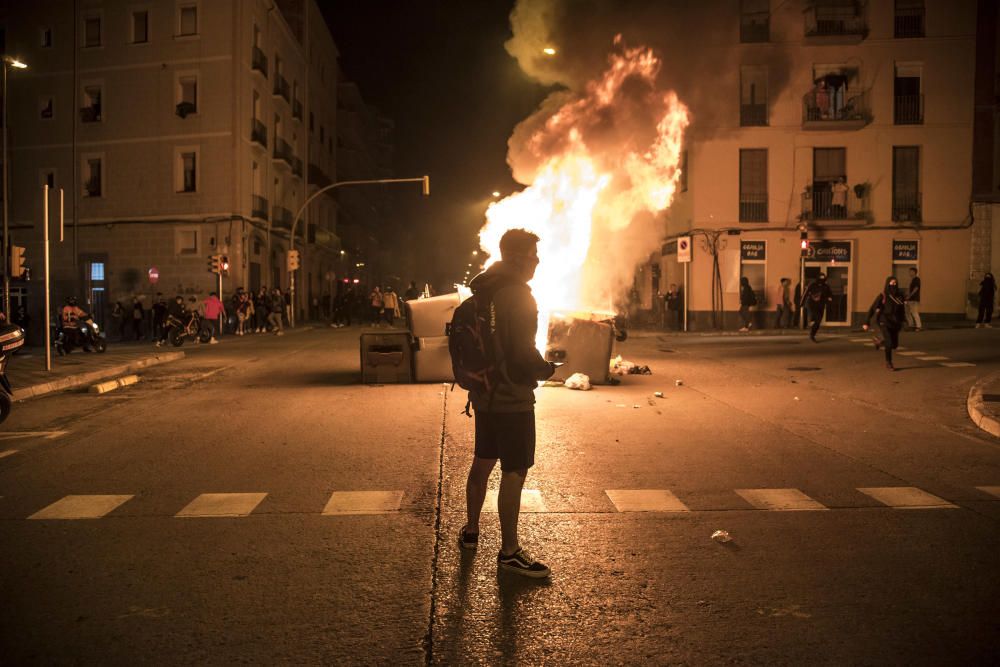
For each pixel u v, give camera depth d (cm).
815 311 2133
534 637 354
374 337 1312
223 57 3603
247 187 3766
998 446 802
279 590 411
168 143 3638
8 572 439
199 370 1616
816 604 391
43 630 362
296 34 4856
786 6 2925
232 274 3597
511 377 433
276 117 4306
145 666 326
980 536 501
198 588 414
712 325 2944
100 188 3706
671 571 438
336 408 1052
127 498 600
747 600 396
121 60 3678
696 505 577
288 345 2402
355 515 550
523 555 437
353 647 344
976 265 2925
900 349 1817
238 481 651
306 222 4894
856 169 2939
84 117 3694
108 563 454
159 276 3644
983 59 2912
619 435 852
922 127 2923
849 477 663
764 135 2936
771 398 1141
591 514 554
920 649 340
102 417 1011
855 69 2933
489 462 460
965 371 1428
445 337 1295
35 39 3753
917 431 887
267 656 335
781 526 525
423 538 498
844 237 2945
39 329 2598
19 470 700
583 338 1267
